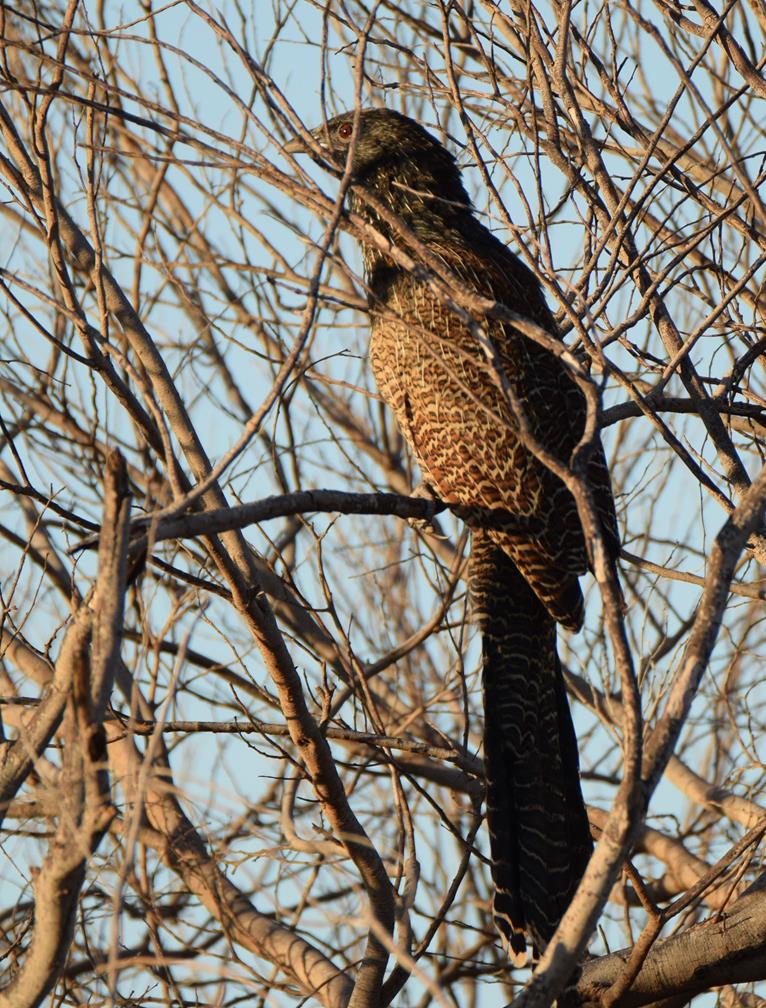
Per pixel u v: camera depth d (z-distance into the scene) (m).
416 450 11.08
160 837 10.50
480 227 12.11
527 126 9.30
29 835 7.95
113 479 5.93
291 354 6.36
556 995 5.81
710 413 9.24
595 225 9.15
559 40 9.24
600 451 10.55
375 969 8.93
